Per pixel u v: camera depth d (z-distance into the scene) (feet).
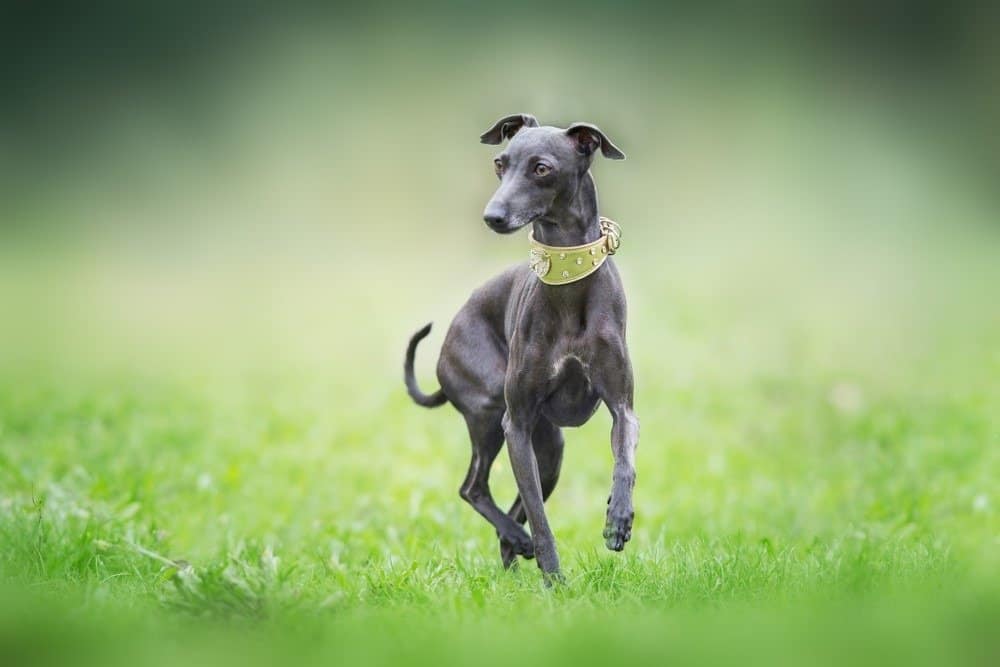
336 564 23.22
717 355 56.18
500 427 23.35
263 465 36.47
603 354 21.08
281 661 15.72
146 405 45.62
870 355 56.18
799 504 32.40
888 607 17.81
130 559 22.94
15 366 54.60
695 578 20.33
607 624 17.34
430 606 19.08
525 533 23.27
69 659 16.15
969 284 77.77
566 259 20.95
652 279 80.38
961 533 28.14
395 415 44.78
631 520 20.34
